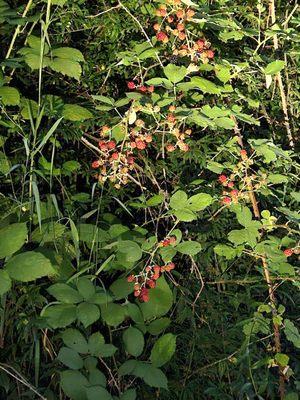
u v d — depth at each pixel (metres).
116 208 0.83
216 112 0.76
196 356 0.81
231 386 0.80
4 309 0.70
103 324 0.74
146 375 0.67
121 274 0.78
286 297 0.87
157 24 0.76
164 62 0.83
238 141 0.84
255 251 0.79
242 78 0.88
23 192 0.72
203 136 0.87
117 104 0.73
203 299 0.82
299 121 0.99
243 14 0.88
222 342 0.81
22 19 0.68
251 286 0.83
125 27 0.81
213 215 0.84
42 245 0.69
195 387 0.81
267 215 0.81
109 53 0.81
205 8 0.81
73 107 0.72
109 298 0.68
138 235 0.76
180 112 0.76
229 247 0.79
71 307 0.66
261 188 0.82
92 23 0.79
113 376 0.75
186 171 0.85
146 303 0.71
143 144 0.73
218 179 0.85
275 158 0.79
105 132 0.74
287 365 0.81
